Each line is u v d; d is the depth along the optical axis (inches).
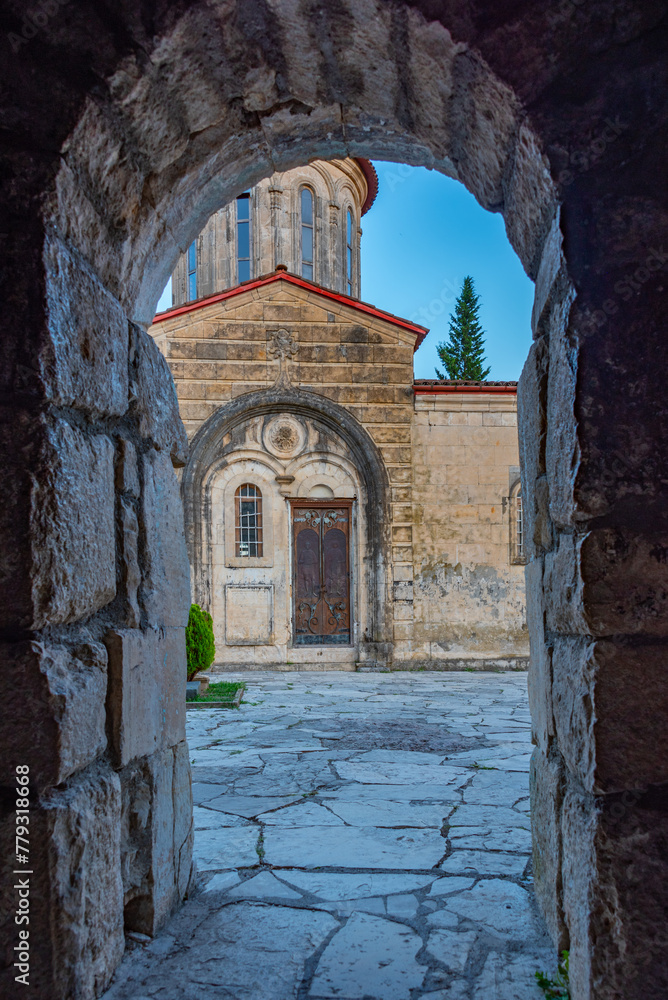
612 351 74.4
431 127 102.3
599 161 76.7
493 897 115.8
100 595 89.8
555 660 90.8
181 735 118.2
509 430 565.3
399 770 214.2
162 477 115.3
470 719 313.3
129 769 98.0
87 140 84.0
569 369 76.2
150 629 105.0
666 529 72.1
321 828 155.3
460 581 551.8
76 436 85.3
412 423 559.8
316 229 753.0
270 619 542.3
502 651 548.4
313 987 89.0
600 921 70.4
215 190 117.8
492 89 81.8
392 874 126.8
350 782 198.8
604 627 71.7
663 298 74.1
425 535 553.0
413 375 562.9
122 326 101.4
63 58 81.7
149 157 97.0
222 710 341.4
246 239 743.7
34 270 78.2
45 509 77.0
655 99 75.6
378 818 162.9
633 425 73.5
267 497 551.8
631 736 70.6
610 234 75.7
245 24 86.9
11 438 76.7
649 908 69.3
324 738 269.0
